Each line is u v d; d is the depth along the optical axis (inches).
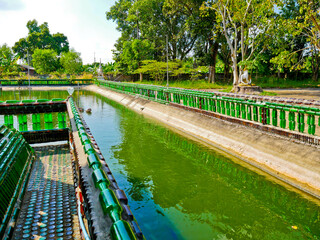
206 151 355.6
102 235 72.3
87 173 113.3
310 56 1466.5
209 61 1272.1
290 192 234.8
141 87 818.8
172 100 634.2
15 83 1619.1
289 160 260.5
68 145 303.6
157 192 242.8
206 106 443.8
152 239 176.9
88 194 95.0
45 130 307.3
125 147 383.6
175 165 310.8
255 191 241.9
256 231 181.6
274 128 292.0
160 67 1344.7
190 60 1694.1
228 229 186.2
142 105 763.4
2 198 138.0
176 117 536.7
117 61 1817.2
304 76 1584.6
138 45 1494.8
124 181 266.8
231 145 348.2
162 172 290.5
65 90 1600.6
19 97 1128.8
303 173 241.3
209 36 1221.7
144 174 284.8
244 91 801.6
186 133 458.9
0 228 121.6
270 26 783.1
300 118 264.8
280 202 220.2
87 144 147.8
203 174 283.3
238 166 298.4
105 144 400.8
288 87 1235.2
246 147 322.0
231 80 1417.3
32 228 139.6
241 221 195.8
